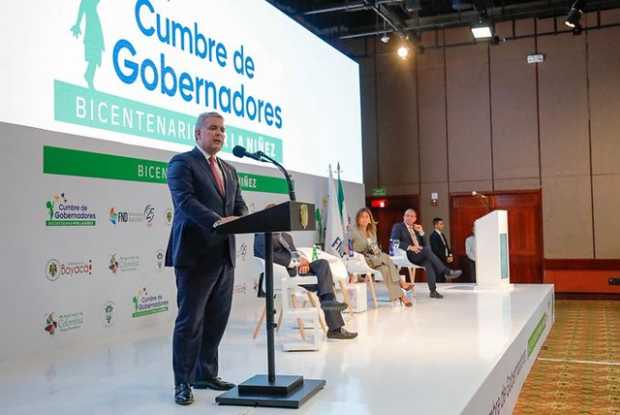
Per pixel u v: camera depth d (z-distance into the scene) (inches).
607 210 453.4
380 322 220.2
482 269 327.0
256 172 315.6
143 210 232.1
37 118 194.2
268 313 121.9
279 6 394.9
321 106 401.4
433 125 497.4
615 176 451.8
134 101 234.7
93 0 216.7
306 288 203.2
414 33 470.9
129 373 150.6
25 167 185.6
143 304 230.4
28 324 183.6
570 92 462.9
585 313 385.4
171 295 245.6
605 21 455.8
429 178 498.0
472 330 197.2
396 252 300.8
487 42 482.6
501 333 189.9
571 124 462.6
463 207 488.7
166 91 252.7
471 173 486.9
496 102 480.7
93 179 209.9
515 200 475.8
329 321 189.3
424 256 295.7
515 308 247.9
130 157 227.0
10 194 180.5
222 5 294.5
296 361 157.2
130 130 232.1
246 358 163.3
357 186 449.1
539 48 470.6
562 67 465.1
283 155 349.1
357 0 430.6
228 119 296.2
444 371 140.7
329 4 442.0
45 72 197.6
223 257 124.6
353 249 263.0
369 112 515.5
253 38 321.7
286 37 358.0
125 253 222.4
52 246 193.0
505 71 478.6
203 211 115.5
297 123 367.9
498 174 479.8
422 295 306.8
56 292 193.6
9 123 181.6
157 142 246.1
